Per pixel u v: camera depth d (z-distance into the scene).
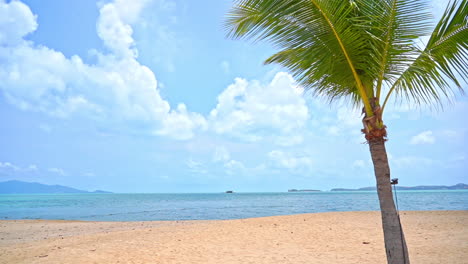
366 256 7.14
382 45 3.47
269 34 3.65
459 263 6.07
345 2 3.28
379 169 3.61
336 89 4.34
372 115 3.66
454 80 3.59
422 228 10.98
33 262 7.09
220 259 7.19
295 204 48.19
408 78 3.71
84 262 6.99
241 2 3.57
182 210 34.84
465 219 12.99
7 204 57.97
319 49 3.59
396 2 3.25
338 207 37.97
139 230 12.98
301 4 3.30
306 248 8.31
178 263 6.85
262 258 7.23
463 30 3.30
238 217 24.61
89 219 23.98
